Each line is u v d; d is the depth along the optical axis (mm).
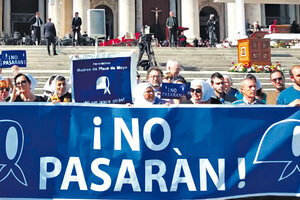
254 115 5305
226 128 5250
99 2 40094
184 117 5195
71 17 36969
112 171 5066
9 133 5004
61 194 4992
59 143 5043
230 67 18797
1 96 6668
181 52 21828
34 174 4988
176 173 5137
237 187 5211
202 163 5180
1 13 39562
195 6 34281
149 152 5125
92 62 5348
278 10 45031
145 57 20438
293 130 5336
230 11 35562
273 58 21469
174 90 6246
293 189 5301
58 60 19266
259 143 5293
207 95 6352
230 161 5227
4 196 4945
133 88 5367
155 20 40594
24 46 21938
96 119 5102
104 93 5352
